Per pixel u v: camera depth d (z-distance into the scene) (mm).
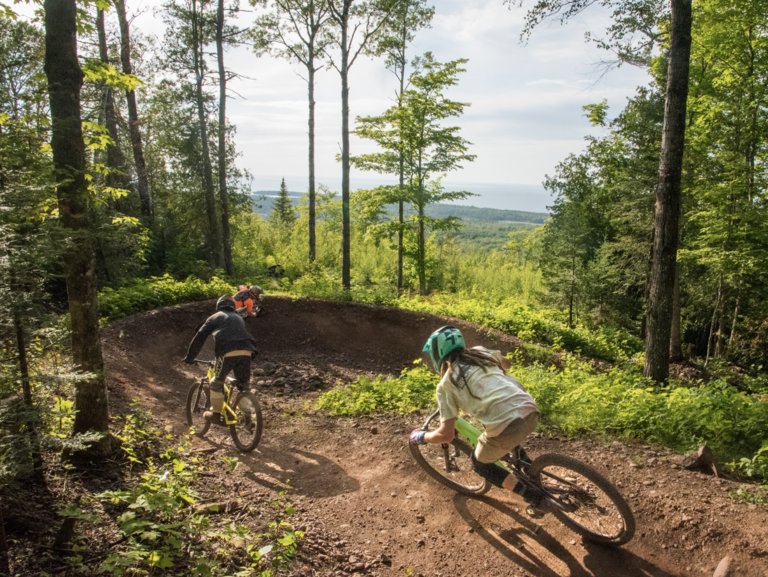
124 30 21391
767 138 16156
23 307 3904
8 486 3643
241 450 6805
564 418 6906
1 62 4703
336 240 36688
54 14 4555
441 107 20984
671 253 9461
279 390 10914
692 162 15914
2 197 3797
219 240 24812
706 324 21422
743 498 4691
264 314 15812
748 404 7027
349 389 9656
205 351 13516
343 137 20500
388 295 18219
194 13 21891
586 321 20453
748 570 3816
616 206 18625
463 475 5453
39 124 4668
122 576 3318
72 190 4719
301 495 5582
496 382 4109
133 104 22469
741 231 15227
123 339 11750
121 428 6203
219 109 22844
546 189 25594
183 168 25188
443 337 4328
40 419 3844
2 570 3150
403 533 4805
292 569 3939
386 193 21922
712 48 15797
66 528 3594
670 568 4016
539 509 4305
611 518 4270
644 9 10078
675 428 6488
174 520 4098
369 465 6195
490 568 4250
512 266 37094
